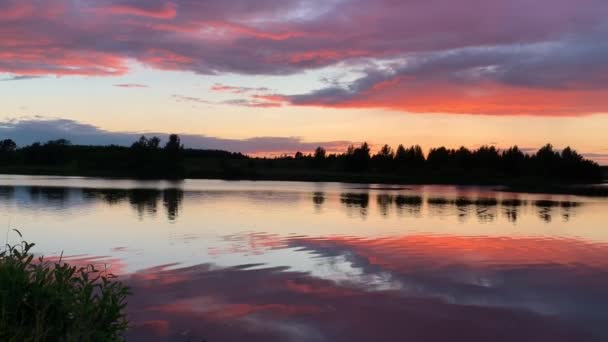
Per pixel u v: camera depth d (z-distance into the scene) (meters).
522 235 23.30
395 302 11.67
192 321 10.03
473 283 13.59
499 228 26.00
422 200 48.25
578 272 15.02
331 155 184.62
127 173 122.31
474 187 89.00
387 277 14.05
